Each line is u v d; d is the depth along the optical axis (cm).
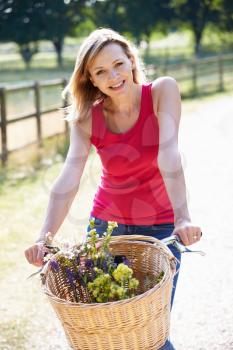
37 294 443
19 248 546
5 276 481
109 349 210
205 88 2019
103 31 262
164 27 5050
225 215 589
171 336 363
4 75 3588
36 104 1028
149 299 204
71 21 4900
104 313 202
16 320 402
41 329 388
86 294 231
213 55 4444
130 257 250
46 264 228
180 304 403
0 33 4866
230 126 1137
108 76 255
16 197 724
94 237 236
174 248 264
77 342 213
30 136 1073
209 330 367
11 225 614
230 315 382
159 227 274
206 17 4703
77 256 235
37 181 799
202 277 442
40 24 4831
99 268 234
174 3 4666
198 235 238
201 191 685
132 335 208
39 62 5075
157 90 268
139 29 4881
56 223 259
